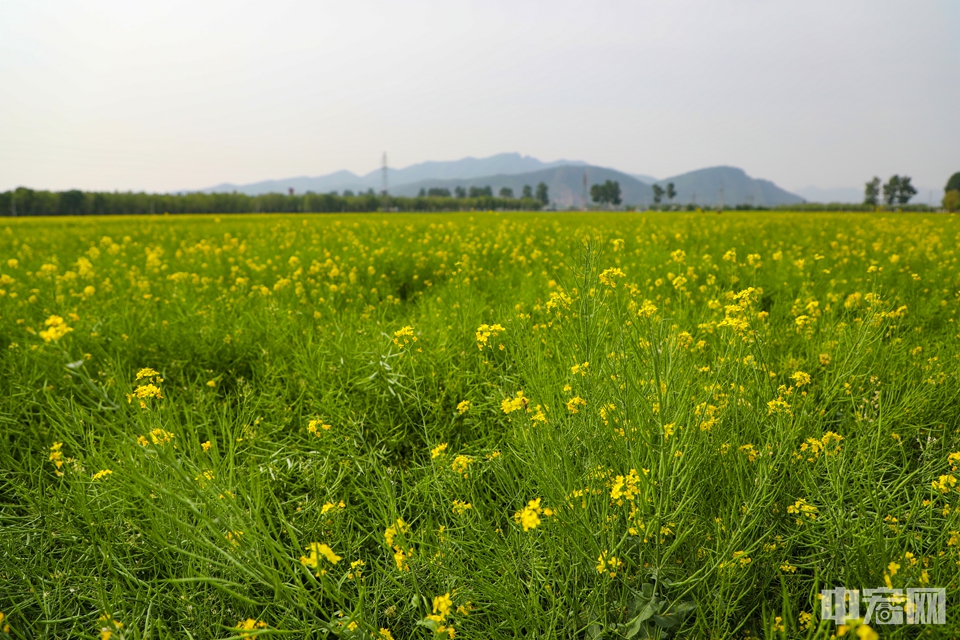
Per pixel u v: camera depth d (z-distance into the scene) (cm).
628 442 190
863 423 250
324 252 940
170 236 1542
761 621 183
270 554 181
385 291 683
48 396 269
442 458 239
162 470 196
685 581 166
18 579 210
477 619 186
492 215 3662
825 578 184
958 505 181
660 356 221
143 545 218
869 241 1170
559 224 1844
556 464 205
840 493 190
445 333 399
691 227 1600
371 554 231
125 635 165
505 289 587
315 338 433
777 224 1753
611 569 171
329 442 286
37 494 244
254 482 223
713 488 203
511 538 199
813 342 370
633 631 169
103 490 233
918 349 338
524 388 287
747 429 219
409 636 189
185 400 350
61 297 530
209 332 426
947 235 1297
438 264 868
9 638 193
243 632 140
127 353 394
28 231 1877
